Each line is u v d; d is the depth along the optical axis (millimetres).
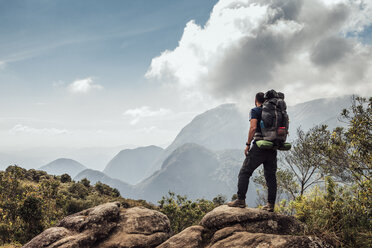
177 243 3820
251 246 3248
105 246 4070
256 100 4402
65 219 4594
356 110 5297
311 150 7660
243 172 4227
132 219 4645
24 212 8516
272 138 3799
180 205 10641
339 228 3594
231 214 4016
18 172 10547
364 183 4281
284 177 8586
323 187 4590
